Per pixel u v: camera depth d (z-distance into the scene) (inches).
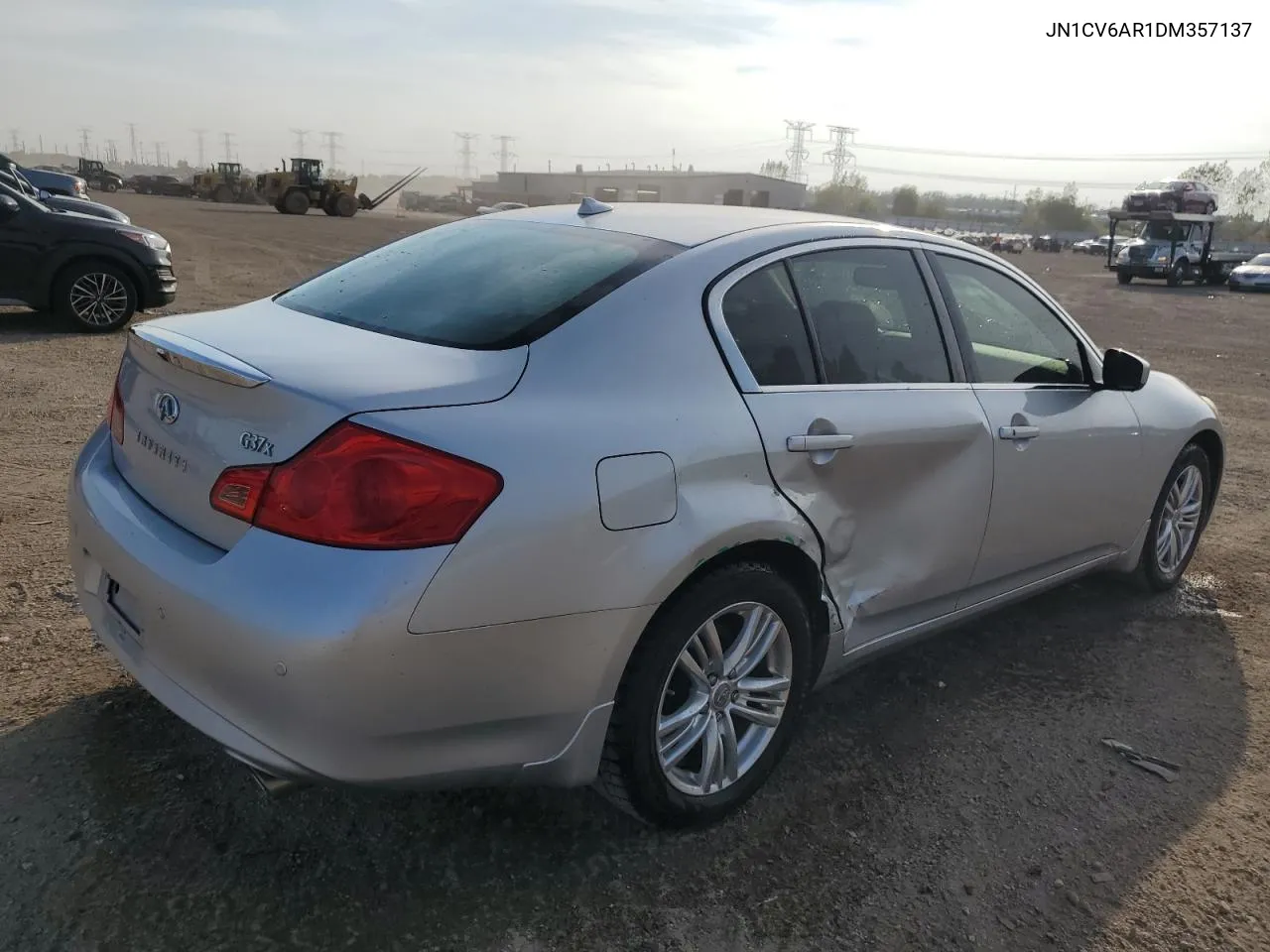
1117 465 155.9
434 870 98.3
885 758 123.9
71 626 140.0
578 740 93.6
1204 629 169.5
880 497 119.0
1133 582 179.2
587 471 89.4
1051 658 154.7
